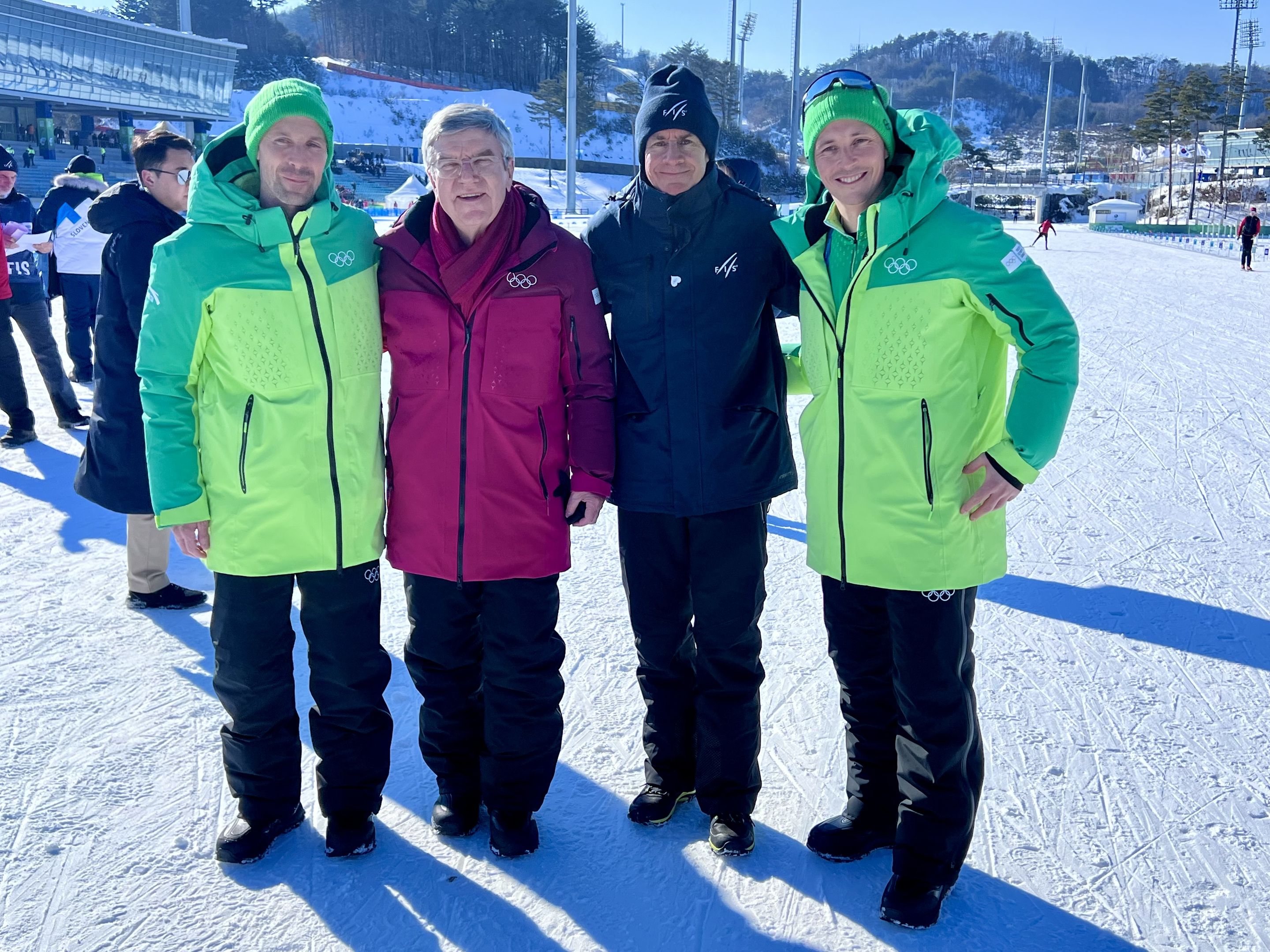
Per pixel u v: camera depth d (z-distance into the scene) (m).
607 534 4.86
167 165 3.66
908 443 2.04
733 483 2.25
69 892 2.20
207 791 2.60
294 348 2.15
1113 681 3.21
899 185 2.02
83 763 2.72
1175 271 21.31
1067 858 2.32
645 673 2.48
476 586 2.33
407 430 2.25
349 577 2.27
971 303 2.00
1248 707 3.03
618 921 2.12
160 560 3.80
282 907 2.16
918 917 2.07
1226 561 4.30
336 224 2.21
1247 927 2.07
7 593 3.94
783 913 2.14
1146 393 8.11
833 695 3.16
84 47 46.84
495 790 2.36
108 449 3.48
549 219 2.26
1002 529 2.20
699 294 2.21
